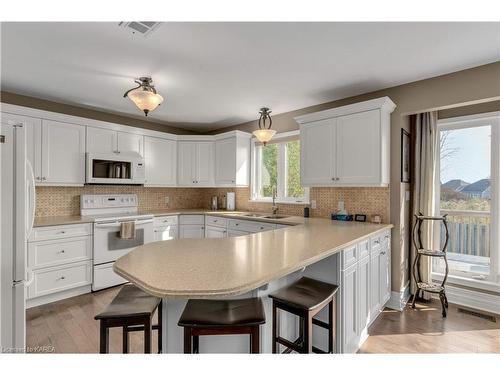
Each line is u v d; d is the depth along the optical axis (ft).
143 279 3.90
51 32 6.15
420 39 6.38
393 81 8.91
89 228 10.57
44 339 7.19
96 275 10.66
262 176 14.20
